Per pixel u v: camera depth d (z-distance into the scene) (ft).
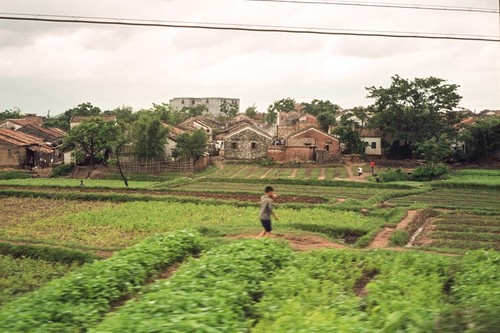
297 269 49.26
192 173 214.90
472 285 42.75
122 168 218.38
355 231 89.56
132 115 332.80
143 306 34.35
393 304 35.42
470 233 90.27
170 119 365.61
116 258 51.60
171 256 57.26
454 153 248.52
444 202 132.87
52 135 292.61
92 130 218.59
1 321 32.35
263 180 177.47
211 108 635.66
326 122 321.73
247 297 38.93
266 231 75.51
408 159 265.75
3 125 298.76
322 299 38.63
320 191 156.25
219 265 46.70
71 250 71.97
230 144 261.24
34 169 231.09
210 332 29.14
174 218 103.50
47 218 104.94
